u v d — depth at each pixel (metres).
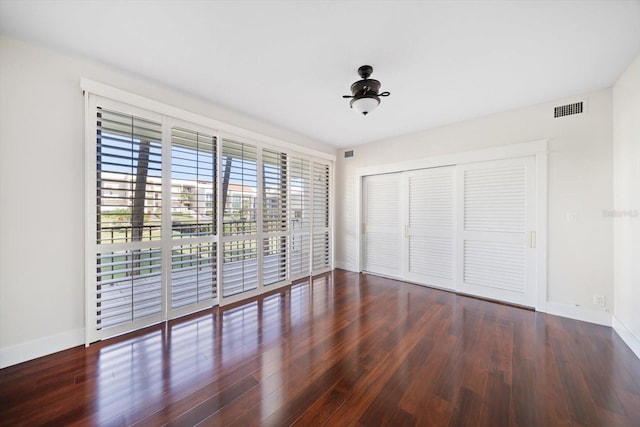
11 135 1.91
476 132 3.48
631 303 2.24
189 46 2.04
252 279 3.51
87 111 2.21
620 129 2.45
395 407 1.55
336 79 2.53
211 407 1.54
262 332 2.49
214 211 3.12
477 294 3.54
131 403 1.57
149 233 2.58
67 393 1.64
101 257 2.28
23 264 1.97
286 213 4.03
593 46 1.99
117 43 2.00
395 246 4.43
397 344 2.27
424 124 3.71
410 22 1.76
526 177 3.15
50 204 2.07
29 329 1.99
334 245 5.11
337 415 1.49
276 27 1.83
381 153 4.50
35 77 2.00
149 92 2.58
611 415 1.49
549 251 2.96
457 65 2.26
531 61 2.19
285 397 1.63
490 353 2.13
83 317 2.23
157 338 2.35
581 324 2.68
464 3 1.59
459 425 1.42
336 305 3.20
